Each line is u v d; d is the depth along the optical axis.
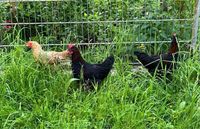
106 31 5.14
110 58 4.55
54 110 4.27
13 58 4.68
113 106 4.24
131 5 5.16
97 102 4.32
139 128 4.06
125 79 4.63
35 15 5.27
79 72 4.52
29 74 4.55
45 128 4.02
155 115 4.21
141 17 5.13
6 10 5.35
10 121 4.11
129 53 5.05
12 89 4.52
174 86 4.60
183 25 5.08
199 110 4.18
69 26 5.29
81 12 5.21
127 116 4.13
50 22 5.11
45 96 4.44
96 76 4.50
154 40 5.07
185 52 4.81
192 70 4.59
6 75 4.57
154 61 4.62
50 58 4.65
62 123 4.04
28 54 4.86
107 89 4.50
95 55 5.02
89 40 5.15
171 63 4.63
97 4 5.24
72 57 4.54
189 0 5.10
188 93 4.40
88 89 4.53
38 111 4.21
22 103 4.39
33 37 5.28
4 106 4.23
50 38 5.20
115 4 5.19
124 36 5.03
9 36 5.06
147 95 4.41
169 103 4.43
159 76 4.65
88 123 4.07
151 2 5.11
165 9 5.14
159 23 5.05
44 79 4.61
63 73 4.66
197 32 4.98
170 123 4.13
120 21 4.99
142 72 4.74
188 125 4.11
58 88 4.53
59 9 5.27
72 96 4.43
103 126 4.14
